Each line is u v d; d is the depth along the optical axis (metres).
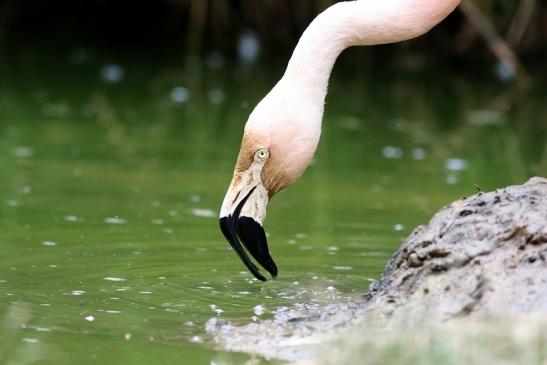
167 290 7.73
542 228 6.55
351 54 23.62
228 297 7.58
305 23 23.81
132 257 8.70
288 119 7.70
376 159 13.84
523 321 5.96
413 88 20.22
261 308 7.26
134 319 6.98
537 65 22.38
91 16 25.69
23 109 16.81
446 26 23.39
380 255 9.00
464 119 17.00
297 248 9.22
